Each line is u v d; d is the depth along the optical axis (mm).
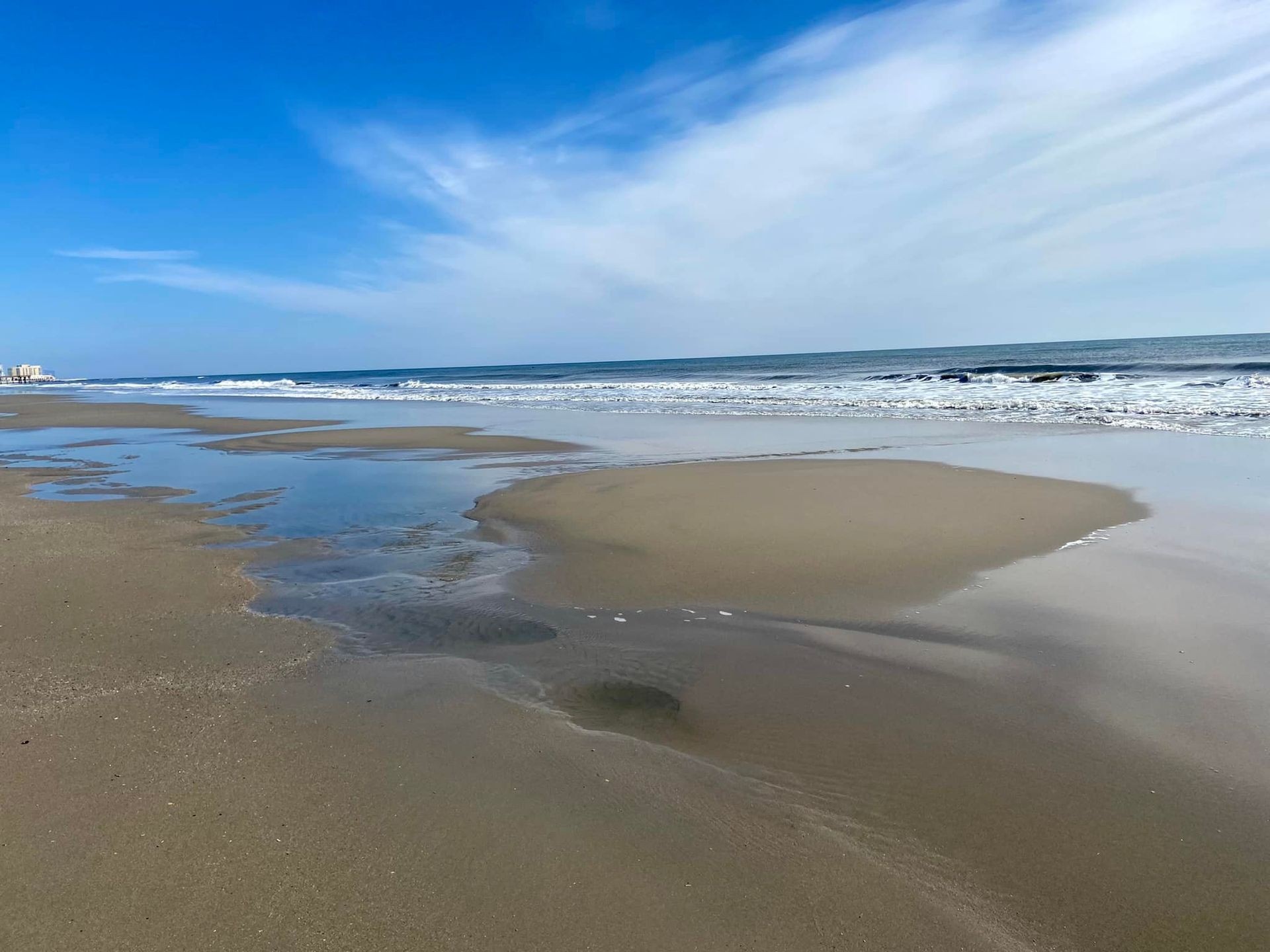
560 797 2965
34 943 2191
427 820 2797
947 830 2805
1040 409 17906
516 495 9633
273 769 3168
